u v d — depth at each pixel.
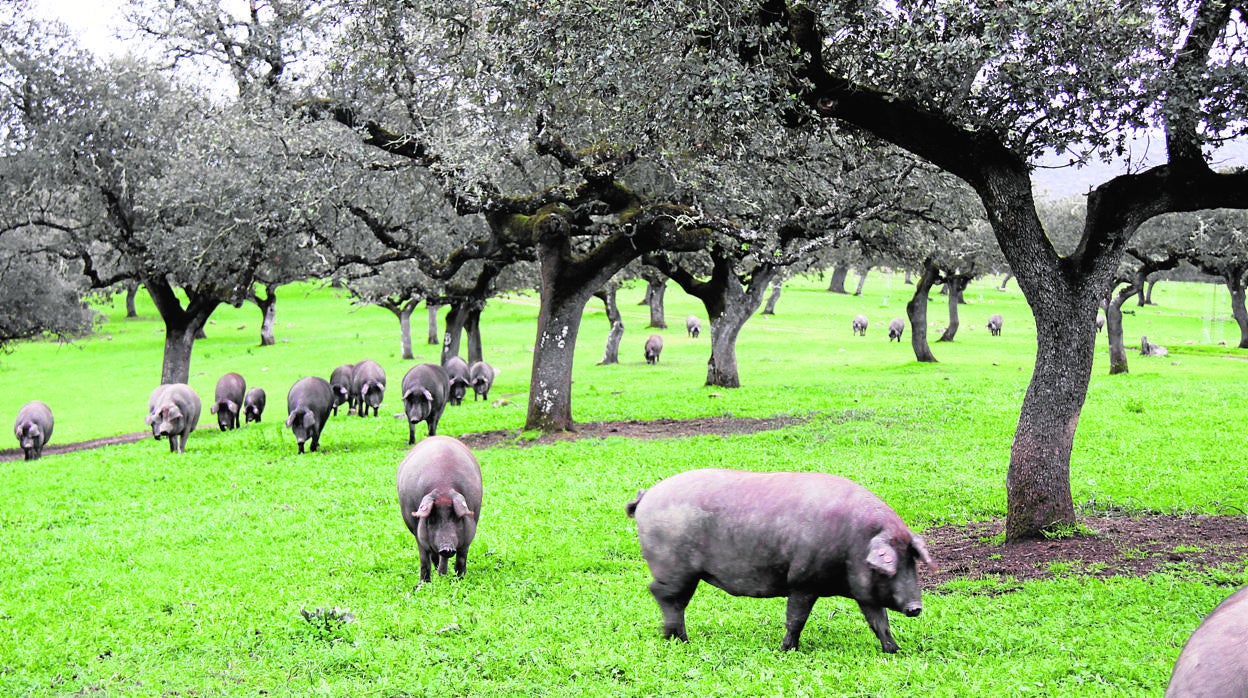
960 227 30.91
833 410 27.02
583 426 26.62
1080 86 11.69
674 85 12.78
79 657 9.88
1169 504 14.84
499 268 33.66
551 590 11.84
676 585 9.27
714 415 27.92
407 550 14.06
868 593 8.41
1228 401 25.61
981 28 11.95
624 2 12.66
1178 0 11.79
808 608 8.91
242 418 34.34
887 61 12.52
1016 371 38.47
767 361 47.81
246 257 29.98
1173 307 89.56
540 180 26.48
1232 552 11.69
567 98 17.36
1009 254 13.07
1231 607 4.62
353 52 21.98
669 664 8.67
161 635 10.51
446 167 21.23
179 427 25.20
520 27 14.85
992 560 12.38
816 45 12.65
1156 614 9.55
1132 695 7.27
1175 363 42.31
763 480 9.02
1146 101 11.43
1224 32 11.87
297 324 76.12
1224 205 12.37
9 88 29.02
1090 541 12.69
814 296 97.44
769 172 21.77
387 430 27.83
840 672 8.20
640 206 23.92
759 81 12.14
